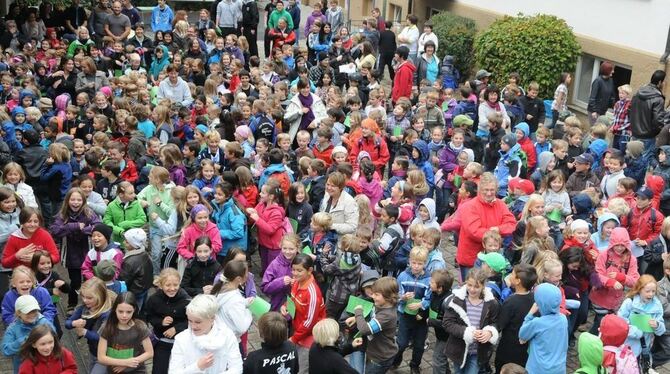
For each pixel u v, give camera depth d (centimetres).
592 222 1129
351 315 858
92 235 940
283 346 727
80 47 2023
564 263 929
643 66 1775
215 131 1300
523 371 702
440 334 849
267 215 1060
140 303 939
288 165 1281
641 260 1089
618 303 964
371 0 3136
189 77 1870
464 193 1158
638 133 1541
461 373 836
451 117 1625
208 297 709
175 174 1220
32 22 2300
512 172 1299
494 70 1984
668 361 925
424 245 911
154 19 2416
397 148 1476
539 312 796
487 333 794
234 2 2403
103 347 765
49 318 827
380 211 1114
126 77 1720
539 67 1923
